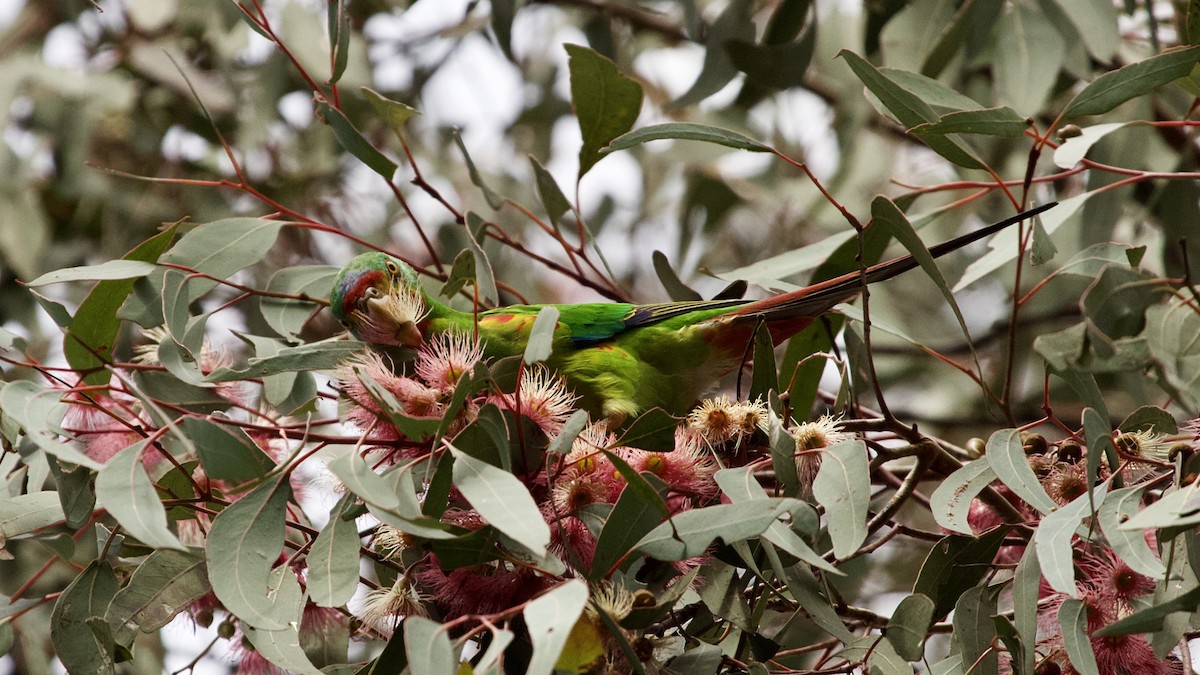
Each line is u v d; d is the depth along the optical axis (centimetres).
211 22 1227
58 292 1191
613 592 469
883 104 604
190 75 1262
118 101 1207
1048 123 1037
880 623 569
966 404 1195
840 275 741
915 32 921
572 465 522
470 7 1163
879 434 741
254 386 664
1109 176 860
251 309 973
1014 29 902
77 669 533
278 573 523
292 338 661
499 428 488
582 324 705
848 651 534
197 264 636
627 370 704
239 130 1219
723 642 573
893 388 1245
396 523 471
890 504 592
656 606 463
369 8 1255
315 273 700
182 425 479
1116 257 629
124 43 1266
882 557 1022
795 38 921
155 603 542
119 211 1198
